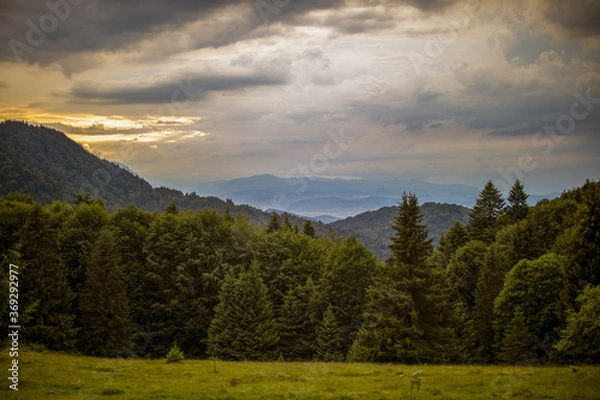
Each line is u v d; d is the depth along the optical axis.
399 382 23.09
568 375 24.05
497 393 20.17
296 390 21.00
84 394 19.47
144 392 20.23
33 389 20.02
